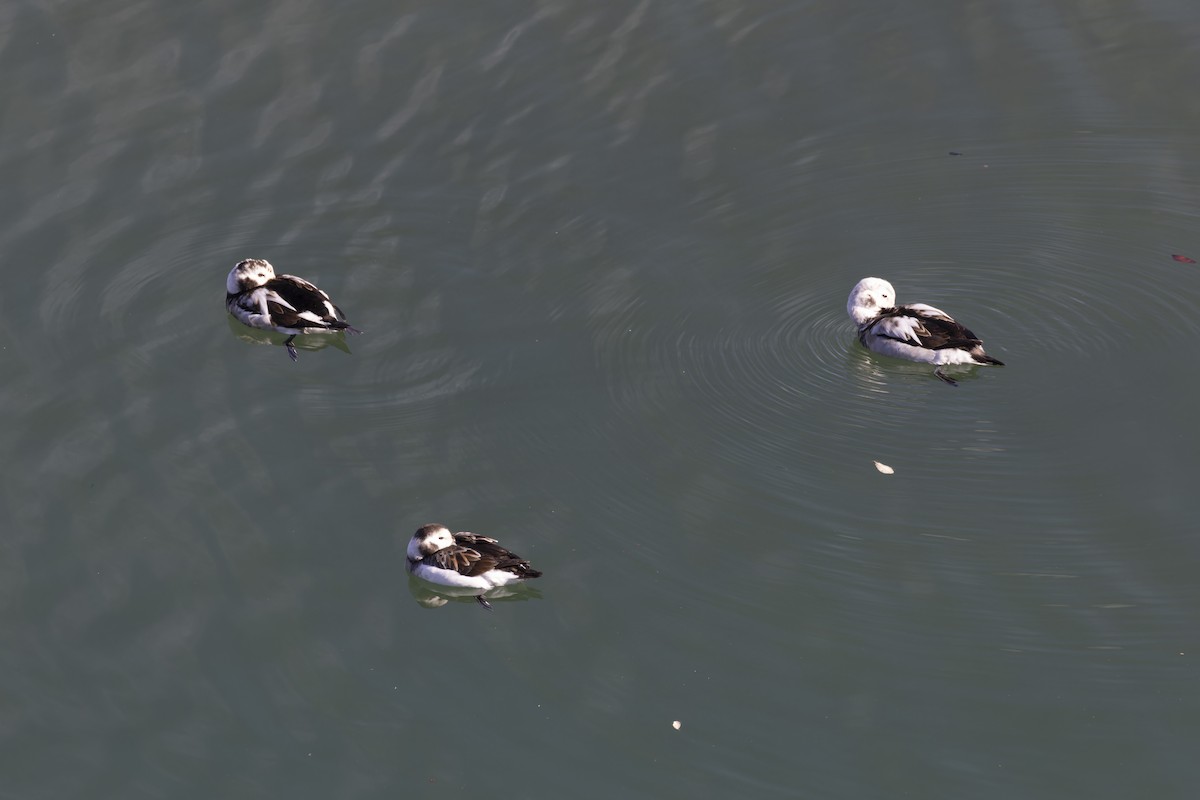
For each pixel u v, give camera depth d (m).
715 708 16.27
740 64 28.33
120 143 26.58
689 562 18.30
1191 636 16.92
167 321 22.92
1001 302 22.75
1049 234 24.20
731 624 17.36
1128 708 16.08
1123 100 27.22
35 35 29.02
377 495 19.52
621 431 20.55
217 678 16.91
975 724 15.95
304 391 21.42
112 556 18.59
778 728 15.99
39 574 18.36
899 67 28.19
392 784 15.59
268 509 19.30
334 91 27.73
